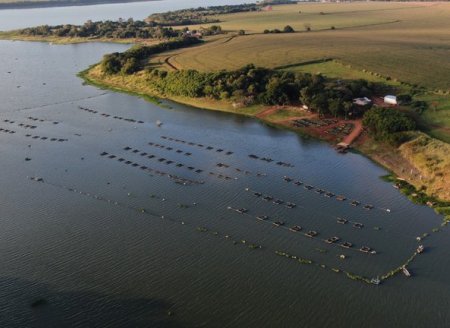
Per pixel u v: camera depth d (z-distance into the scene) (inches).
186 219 4756.4
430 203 4913.9
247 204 5027.1
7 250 4259.4
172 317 3476.9
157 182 5556.1
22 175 5762.8
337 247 4276.6
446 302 3597.4
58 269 3996.1
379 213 4813.0
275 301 3631.9
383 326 3388.3
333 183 5462.6
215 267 4018.2
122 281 3850.9
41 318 3467.0
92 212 4901.6
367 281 3823.8
